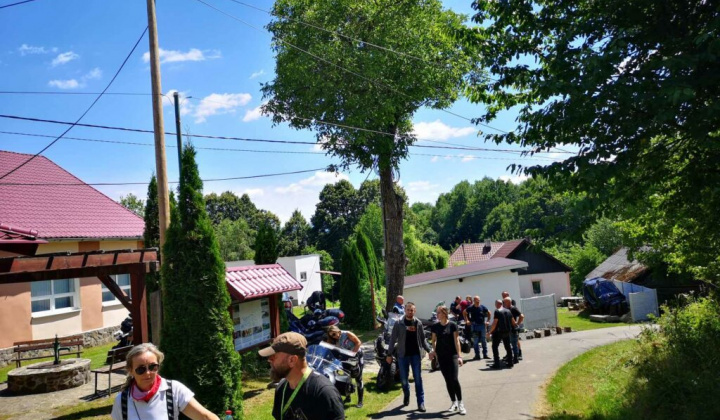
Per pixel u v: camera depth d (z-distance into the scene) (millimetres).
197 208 8281
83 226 19219
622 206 8344
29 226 17203
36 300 17422
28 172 20094
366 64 20219
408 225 44000
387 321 12406
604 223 47375
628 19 7164
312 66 21062
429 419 8477
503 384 11000
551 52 7996
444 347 8805
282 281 12719
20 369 11578
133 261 10594
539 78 8188
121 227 20922
